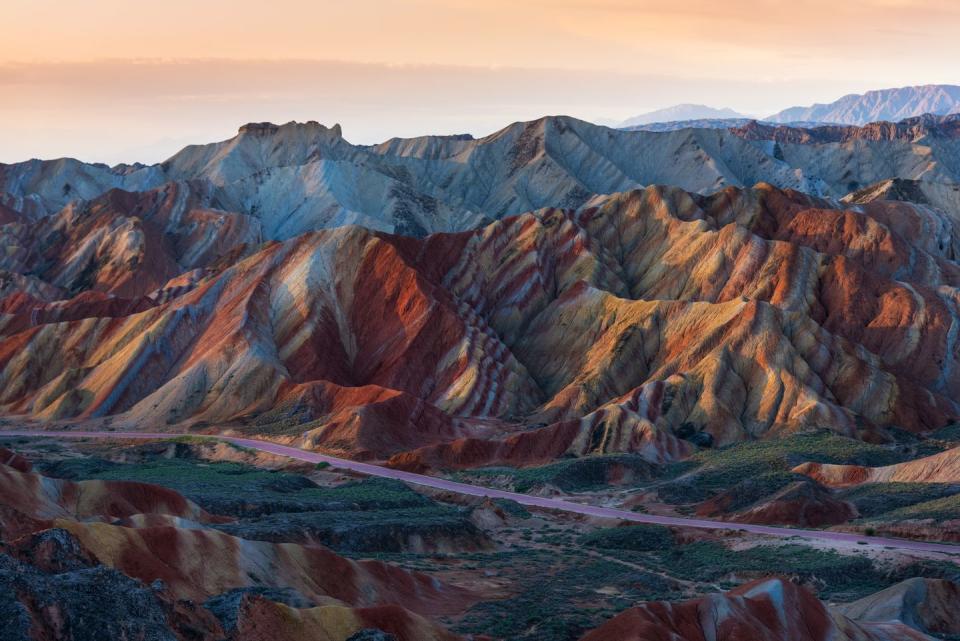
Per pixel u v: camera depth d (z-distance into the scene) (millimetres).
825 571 79125
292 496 106500
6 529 66875
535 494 117750
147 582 57312
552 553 91938
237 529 82188
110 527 59656
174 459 134500
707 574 82250
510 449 134875
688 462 128625
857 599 73688
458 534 92562
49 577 45906
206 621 49594
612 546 94625
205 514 88750
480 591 76188
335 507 100938
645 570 85125
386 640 51781
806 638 59125
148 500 85375
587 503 113875
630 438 134500
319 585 66938
